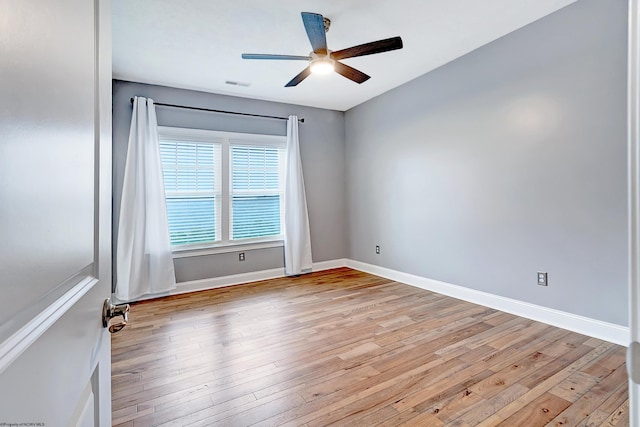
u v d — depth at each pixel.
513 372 2.05
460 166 3.46
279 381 2.00
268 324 2.91
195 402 1.80
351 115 5.05
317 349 2.41
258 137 4.52
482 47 3.17
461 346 2.41
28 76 0.41
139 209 3.61
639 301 0.48
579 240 2.57
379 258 4.64
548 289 2.77
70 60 0.56
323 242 5.09
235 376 2.06
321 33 2.27
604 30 2.38
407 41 3.04
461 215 3.47
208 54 3.15
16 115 0.38
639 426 0.48
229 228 4.34
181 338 2.63
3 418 0.35
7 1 0.37
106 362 0.83
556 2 2.51
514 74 2.93
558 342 2.43
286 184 4.65
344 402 1.79
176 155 3.99
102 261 0.77
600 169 2.44
